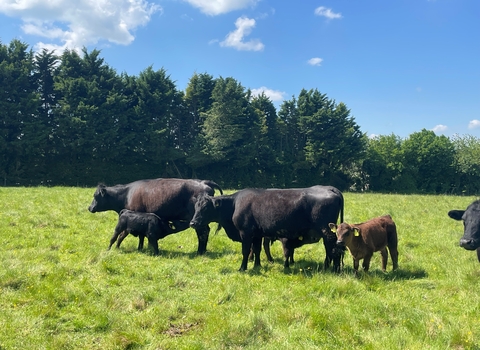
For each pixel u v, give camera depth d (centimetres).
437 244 1130
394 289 741
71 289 690
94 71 4559
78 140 4103
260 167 5397
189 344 518
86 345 521
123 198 1233
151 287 741
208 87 5444
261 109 5894
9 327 552
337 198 873
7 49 4222
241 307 643
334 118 5475
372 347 500
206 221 988
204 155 4788
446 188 6088
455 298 687
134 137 4484
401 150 5847
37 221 1322
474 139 6294
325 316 584
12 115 3931
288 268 912
